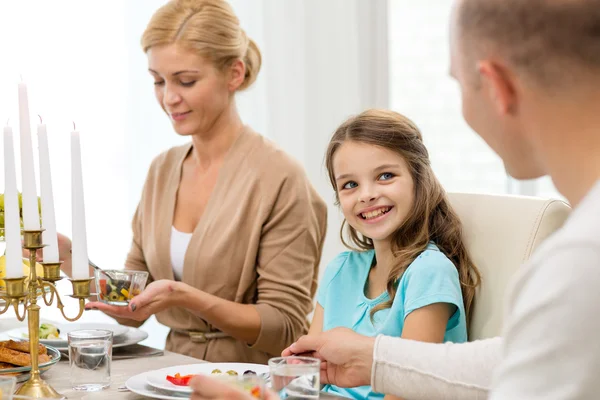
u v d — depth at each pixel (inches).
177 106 76.3
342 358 47.5
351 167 60.6
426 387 43.7
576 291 24.6
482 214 58.9
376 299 60.3
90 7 108.7
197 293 69.6
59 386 52.6
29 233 49.1
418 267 56.5
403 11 143.5
